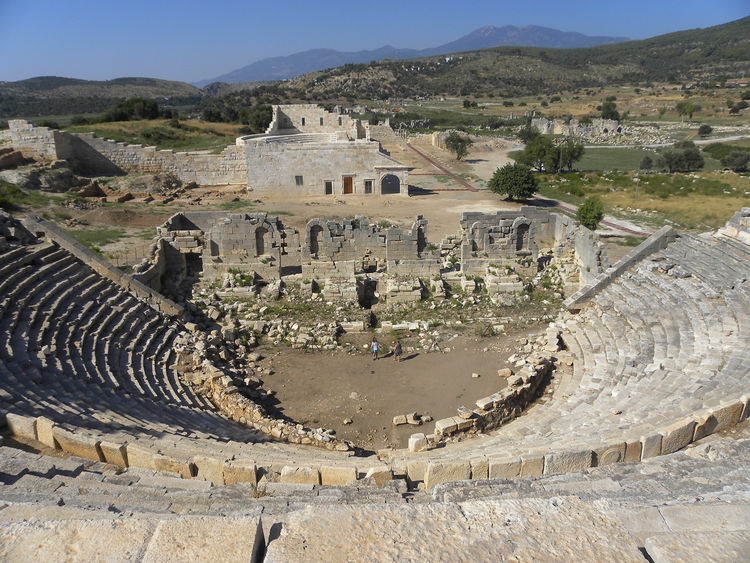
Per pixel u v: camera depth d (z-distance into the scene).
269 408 22.41
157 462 12.96
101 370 20.53
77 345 21.47
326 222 33.56
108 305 25.81
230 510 8.67
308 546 5.93
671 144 128.62
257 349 27.83
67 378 18.53
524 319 30.62
